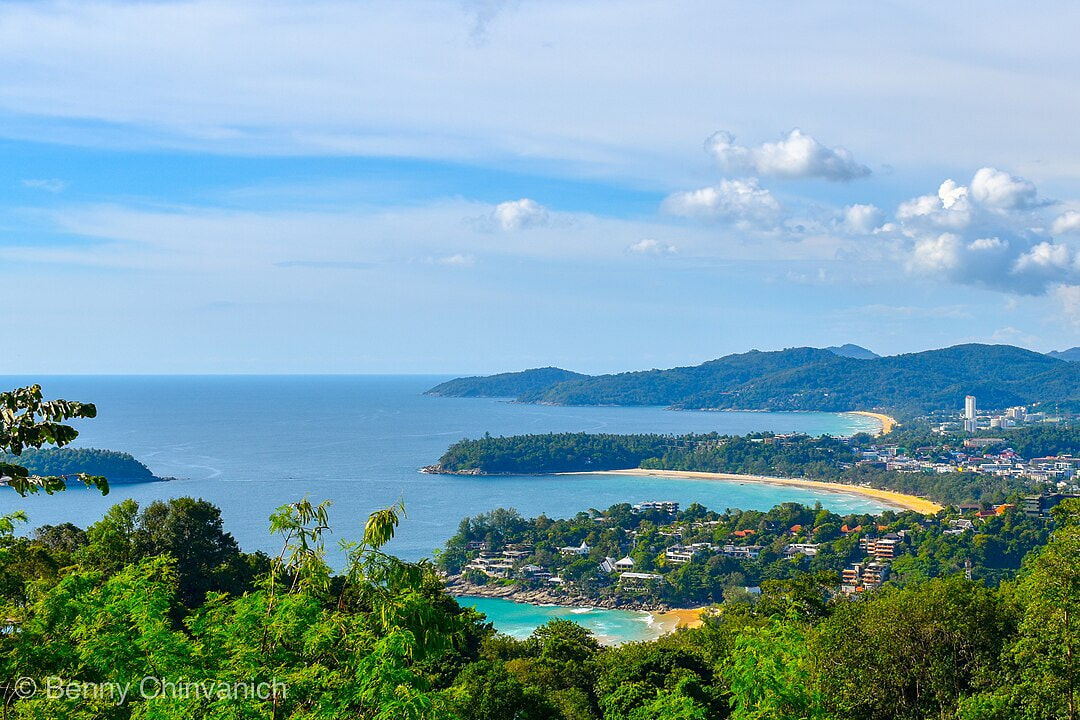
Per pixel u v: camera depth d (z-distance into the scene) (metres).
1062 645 29.89
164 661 17.08
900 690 38.00
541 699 41.53
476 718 39.00
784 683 24.11
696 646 65.31
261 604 17.78
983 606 38.75
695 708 25.83
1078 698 29.11
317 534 18.00
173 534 55.81
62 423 12.55
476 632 71.62
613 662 59.03
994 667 36.06
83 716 17.11
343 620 17.70
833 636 39.31
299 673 16.72
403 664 17.03
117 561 41.38
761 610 65.69
